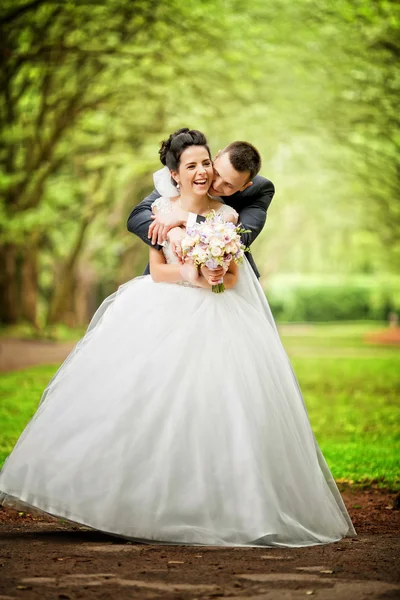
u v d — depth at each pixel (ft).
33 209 107.55
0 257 139.44
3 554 20.10
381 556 20.26
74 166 128.88
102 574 18.06
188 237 22.52
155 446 21.31
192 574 18.08
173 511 20.99
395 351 142.41
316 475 22.94
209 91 96.27
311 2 78.43
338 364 109.29
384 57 83.41
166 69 92.63
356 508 30.68
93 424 21.70
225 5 80.02
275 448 21.72
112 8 79.71
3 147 100.22
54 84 94.43
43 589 16.88
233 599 16.25
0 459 37.06
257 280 24.45
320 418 57.06
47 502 21.43
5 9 76.43
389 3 74.79
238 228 22.90
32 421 22.53
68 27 82.84
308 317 281.54
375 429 52.26
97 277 198.90
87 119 107.14
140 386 21.80
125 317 22.97
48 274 190.29
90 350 22.74
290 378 23.52
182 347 22.18
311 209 179.32
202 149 23.20
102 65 92.63
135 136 109.50
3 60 82.07
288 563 19.20
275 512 21.12
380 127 97.25
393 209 133.18
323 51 85.51
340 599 16.29
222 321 22.75
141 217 23.86
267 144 114.11
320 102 96.27
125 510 21.07
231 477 21.12
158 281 23.47
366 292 279.69
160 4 78.95
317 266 268.00
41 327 156.25
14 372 84.69
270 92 96.37
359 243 199.21
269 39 84.69
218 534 20.93
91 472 21.30
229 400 21.70
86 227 136.87
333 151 122.01
